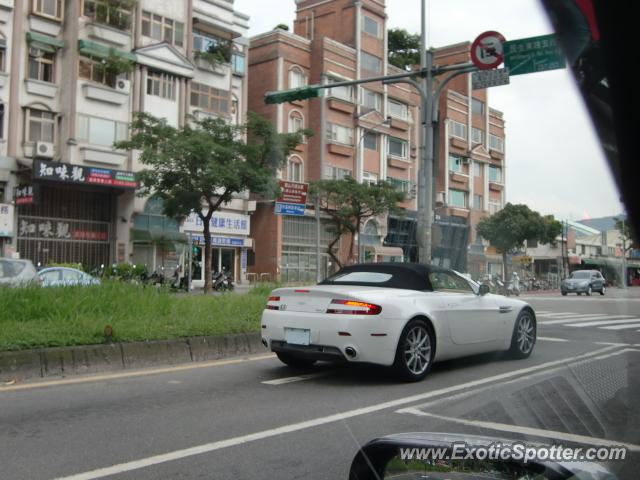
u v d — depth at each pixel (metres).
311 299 6.70
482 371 6.88
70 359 7.09
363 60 41.53
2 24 25.64
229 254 34.59
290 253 36.72
